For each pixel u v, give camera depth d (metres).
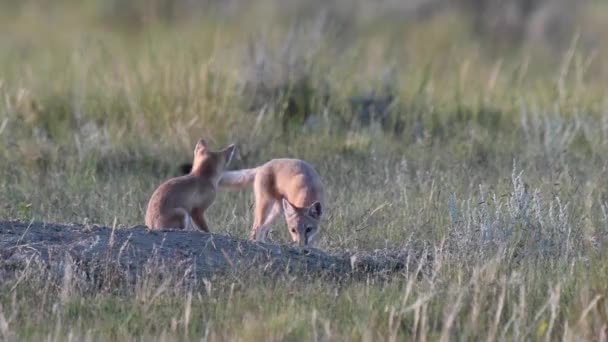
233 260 26.73
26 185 36.88
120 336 22.52
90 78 50.41
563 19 79.56
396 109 47.53
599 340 22.98
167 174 39.94
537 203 29.31
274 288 25.14
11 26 85.50
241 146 42.97
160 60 50.69
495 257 26.00
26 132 44.38
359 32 78.62
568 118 47.06
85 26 84.62
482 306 23.84
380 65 58.06
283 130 46.03
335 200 34.81
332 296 24.61
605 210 30.64
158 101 46.69
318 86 48.62
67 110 47.19
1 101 46.66
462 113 48.91
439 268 25.52
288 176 33.00
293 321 22.86
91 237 27.30
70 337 21.42
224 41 55.28
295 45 49.81
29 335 22.31
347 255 28.06
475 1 82.06
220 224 32.59
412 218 31.72
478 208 30.33
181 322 23.08
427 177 36.19
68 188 36.16
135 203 34.06
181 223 30.50
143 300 23.84
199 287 25.31
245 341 22.20
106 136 42.22
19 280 24.34
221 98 46.62
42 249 26.59
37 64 58.91
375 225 31.66
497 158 41.19
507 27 79.25
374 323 23.08
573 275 25.58
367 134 44.50
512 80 54.66
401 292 24.75
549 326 22.59
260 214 33.22
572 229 29.47
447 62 63.81
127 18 85.88
